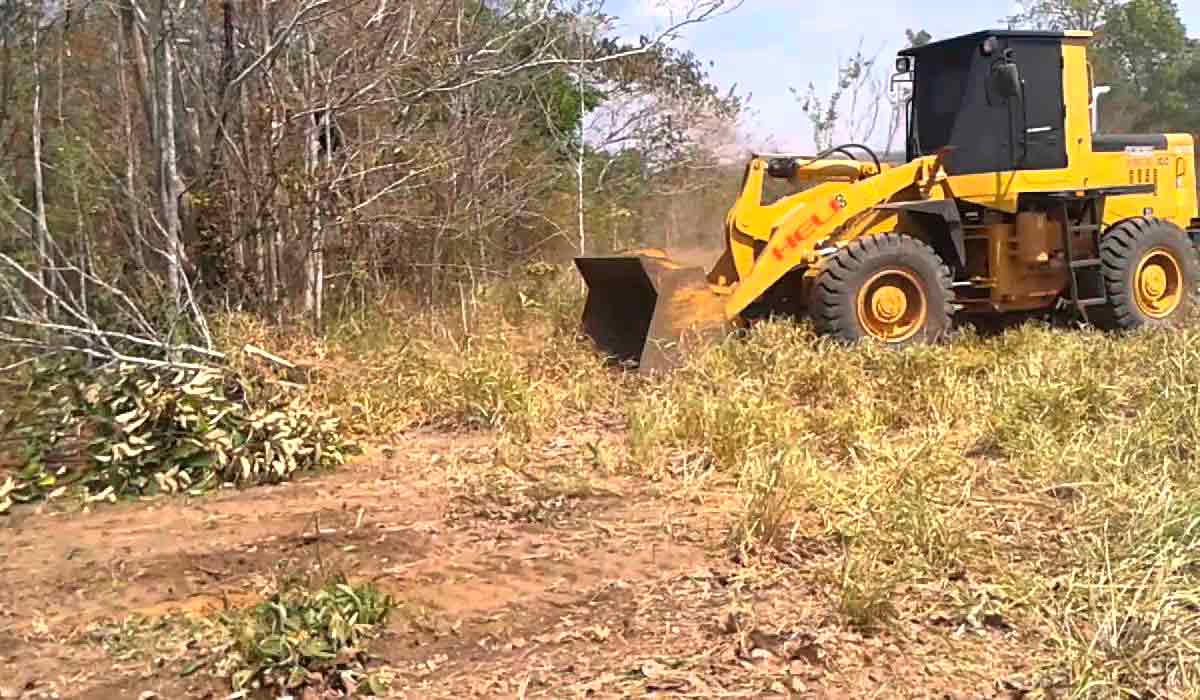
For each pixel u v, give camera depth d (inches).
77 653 145.6
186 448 223.9
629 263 311.4
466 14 396.8
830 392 270.4
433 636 148.8
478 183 410.0
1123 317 363.9
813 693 130.5
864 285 322.3
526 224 479.8
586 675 136.2
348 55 352.2
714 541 180.9
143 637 148.7
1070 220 364.2
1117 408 245.8
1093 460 199.6
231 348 267.7
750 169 335.3
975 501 192.7
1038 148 357.7
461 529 191.6
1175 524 160.7
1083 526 176.9
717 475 214.5
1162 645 131.0
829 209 330.0
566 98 487.5
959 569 162.6
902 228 346.9
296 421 235.0
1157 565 149.2
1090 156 368.2
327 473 230.2
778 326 309.4
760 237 334.0
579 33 420.8
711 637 145.8
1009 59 350.9
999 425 226.8
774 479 187.6
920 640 142.9
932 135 362.6
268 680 133.7
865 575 154.4
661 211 567.8
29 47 368.2
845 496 187.9
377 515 200.5
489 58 386.6
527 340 344.8
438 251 402.6
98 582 170.9
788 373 276.1
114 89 380.2
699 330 301.0
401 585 165.8
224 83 323.0
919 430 235.3
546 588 164.4
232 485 222.5
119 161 345.1
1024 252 353.4
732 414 232.4
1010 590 152.9
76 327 267.4
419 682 135.9
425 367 289.3
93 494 216.7
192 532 193.5
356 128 386.0
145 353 273.1
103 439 227.0
